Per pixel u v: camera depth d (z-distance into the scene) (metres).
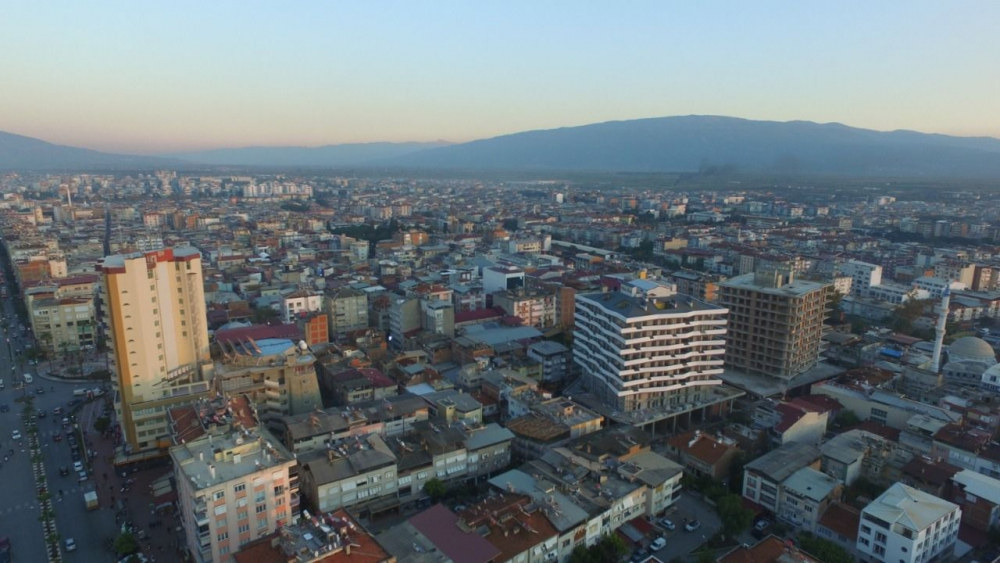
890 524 156.50
